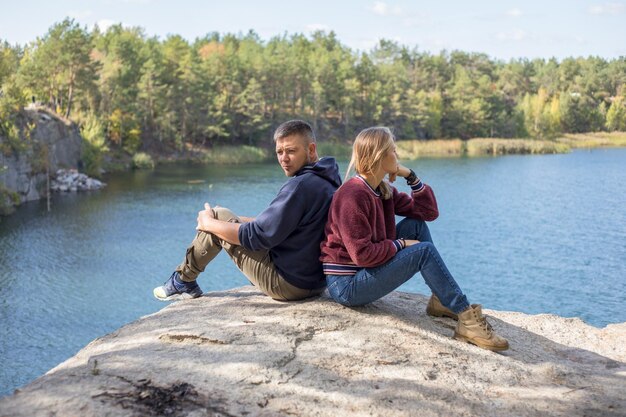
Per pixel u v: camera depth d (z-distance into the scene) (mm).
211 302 3895
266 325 3391
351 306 3707
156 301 22594
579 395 3041
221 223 3611
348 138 101188
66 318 20516
